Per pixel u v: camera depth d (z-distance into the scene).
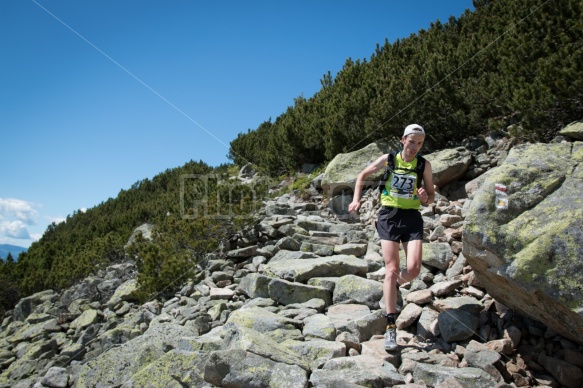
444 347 5.07
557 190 4.68
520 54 10.76
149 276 10.34
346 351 5.15
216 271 9.77
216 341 5.54
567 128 8.96
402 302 6.15
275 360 4.50
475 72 13.35
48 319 12.09
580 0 10.05
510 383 4.50
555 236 4.25
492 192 4.73
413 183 5.05
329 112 18.44
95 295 12.66
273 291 7.14
